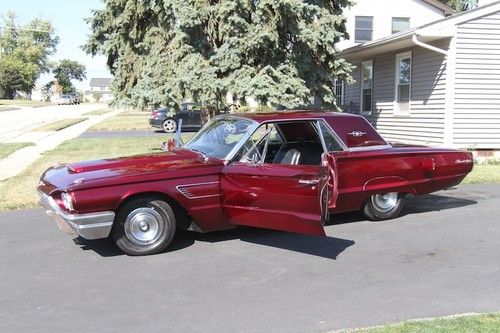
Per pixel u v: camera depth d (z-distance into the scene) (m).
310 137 7.32
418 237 6.49
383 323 4.00
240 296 4.64
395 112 15.65
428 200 8.71
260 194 5.85
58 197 5.81
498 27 12.94
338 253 5.88
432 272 5.21
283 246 6.18
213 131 6.93
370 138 7.11
